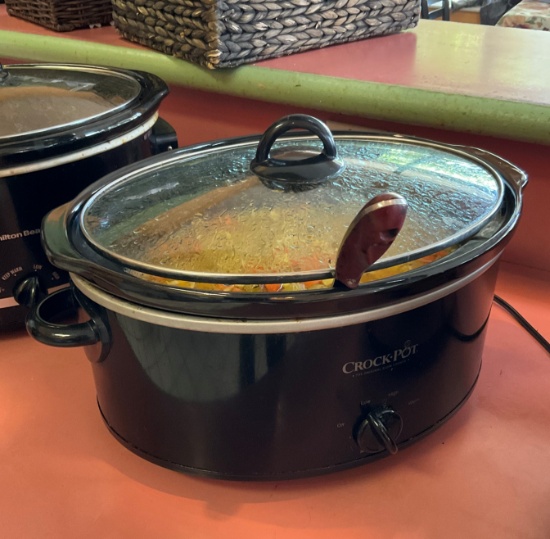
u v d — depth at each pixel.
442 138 0.84
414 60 0.93
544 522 0.49
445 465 0.55
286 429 0.48
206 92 1.03
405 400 0.50
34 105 0.69
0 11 1.39
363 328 0.45
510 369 0.66
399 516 0.51
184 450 0.51
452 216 0.51
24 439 0.60
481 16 2.25
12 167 0.61
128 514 0.52
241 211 0.51
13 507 0.53
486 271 0.51
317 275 0.43
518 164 0.80
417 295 0.45
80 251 0.48
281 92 0.89
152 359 0.48
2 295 0.67
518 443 0.57
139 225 0.51
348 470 0.55
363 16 1.01
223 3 0.84
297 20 0.93
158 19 0.95
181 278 0.44
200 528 0.50
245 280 0.43
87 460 0.57
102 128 0.64
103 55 1.04
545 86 0.78
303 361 0.45
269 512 0.52
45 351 0.72
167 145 0.77
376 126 0.88
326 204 0.51
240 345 0.45
